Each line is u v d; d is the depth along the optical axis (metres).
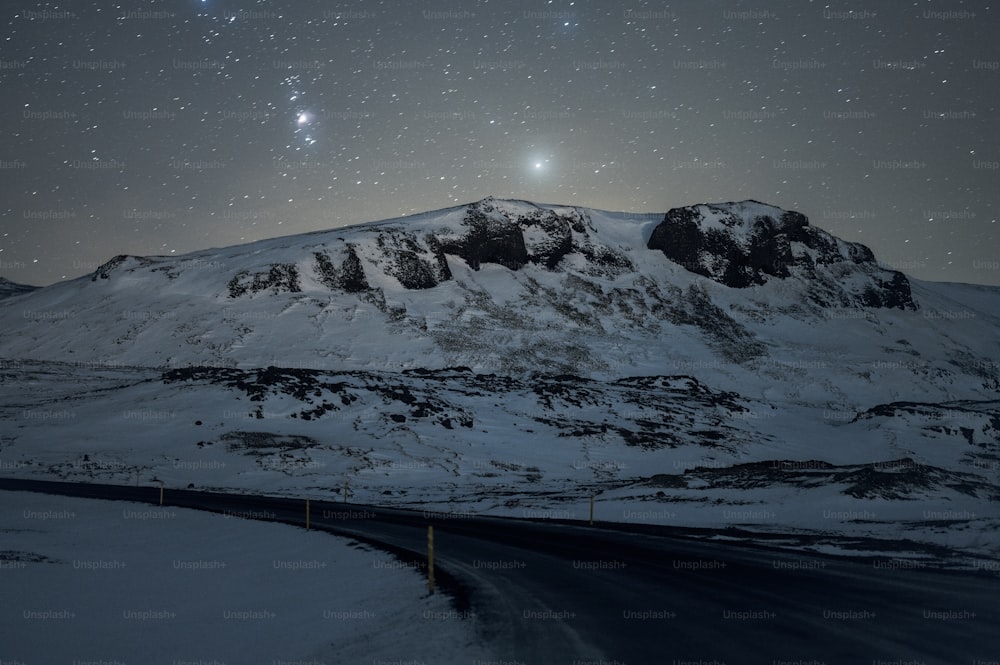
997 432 93.31
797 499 36.81
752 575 16.17
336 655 11.87
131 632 14.74
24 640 14.18
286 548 25.12
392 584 17.52
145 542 27.45
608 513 35.47
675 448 77.88
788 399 128.88
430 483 56.47
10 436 68.44
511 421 82.19
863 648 10.02
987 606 12.55
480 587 16.06
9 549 24.88
